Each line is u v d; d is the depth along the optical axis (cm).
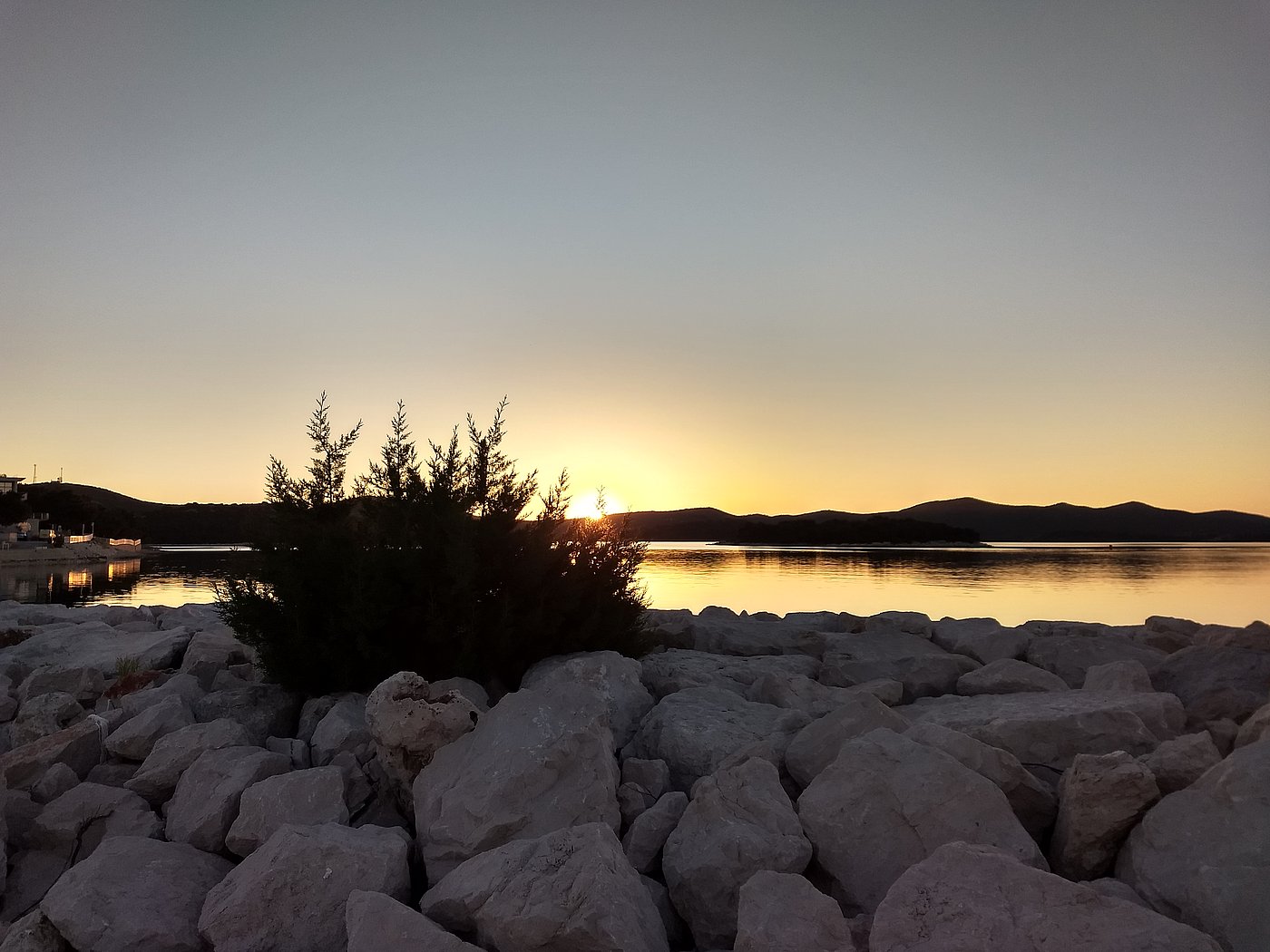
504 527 821
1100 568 3531
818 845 476
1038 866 439
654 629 1018
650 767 588
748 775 518
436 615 772
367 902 416
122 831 561
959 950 347
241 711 745
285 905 443
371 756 641
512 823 505
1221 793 425
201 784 582
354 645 773
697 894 447
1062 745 567
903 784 480
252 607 786
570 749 537
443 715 598
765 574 3994
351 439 843
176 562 7425
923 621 1044
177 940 444
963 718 624
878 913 374
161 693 762
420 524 814
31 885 530
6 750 717
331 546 789
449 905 439
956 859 391
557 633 833
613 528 896
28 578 4741
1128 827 453
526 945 395
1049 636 995
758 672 823
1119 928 342
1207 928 371
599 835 447
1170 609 1477
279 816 532
